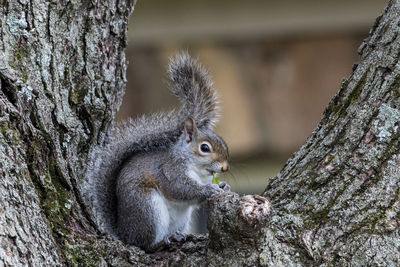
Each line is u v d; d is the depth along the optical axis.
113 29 8.53
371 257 6.57
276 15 15.02
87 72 8.18
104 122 8.53
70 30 7.98
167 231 9.27
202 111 10.99
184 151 10.15
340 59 15.09
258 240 6.64
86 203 7.98
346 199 6.96
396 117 7.12
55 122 7.66
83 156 8.34
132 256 7.25
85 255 6.97
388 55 7.44
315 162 7.46
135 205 9.13
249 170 15.13
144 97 15.14
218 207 6.76
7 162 6.51
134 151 10.03
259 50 15.23
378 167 6.98
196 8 14.97
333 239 6.79
